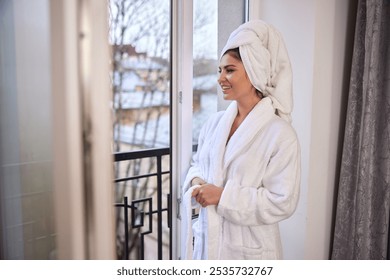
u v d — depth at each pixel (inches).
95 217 15.4
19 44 21.7
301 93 54.1
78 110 14.7
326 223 60.6
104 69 15.2
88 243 15.4
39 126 18.3
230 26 56.4
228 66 42.0
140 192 65.6
